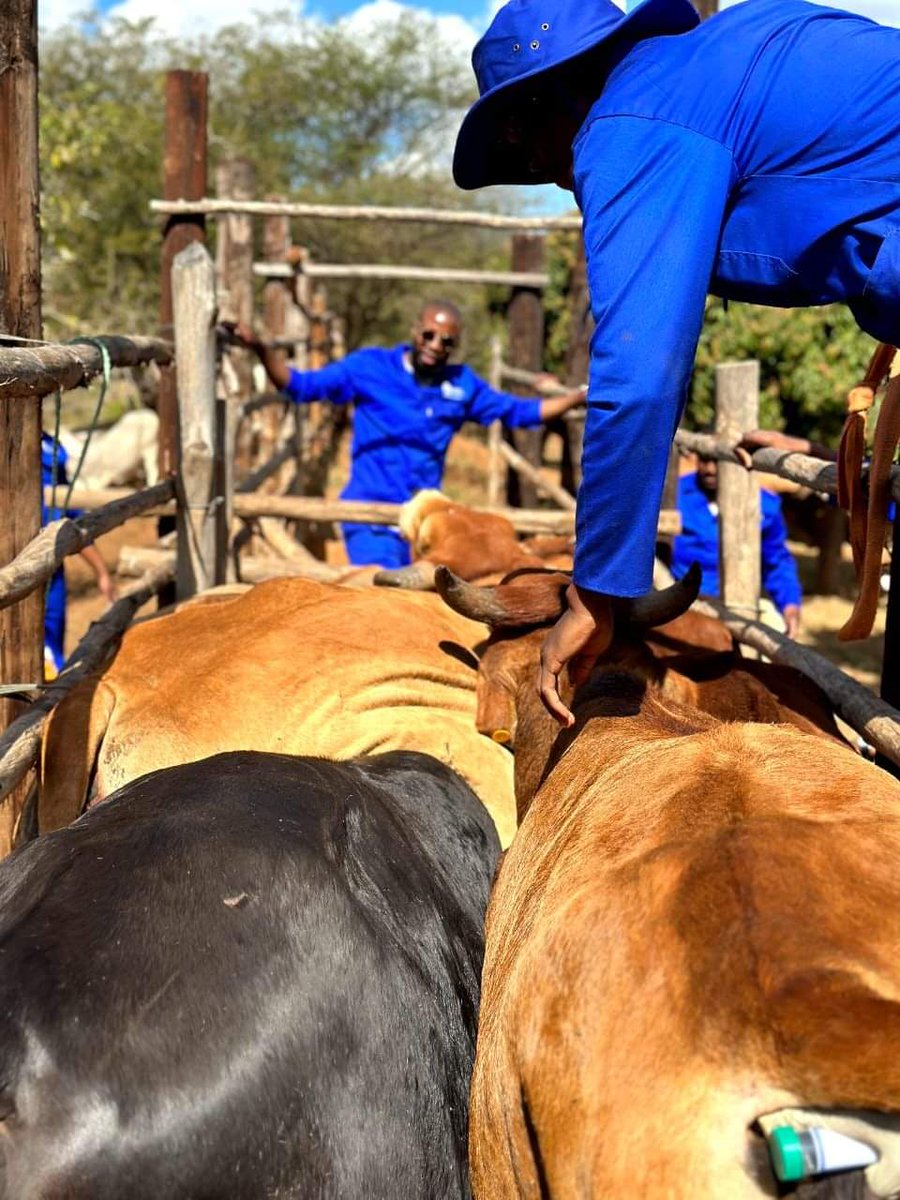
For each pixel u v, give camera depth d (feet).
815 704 9.64
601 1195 4.71
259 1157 5.45
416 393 22.52
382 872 6.89
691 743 6.47
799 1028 4.47
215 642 10.61
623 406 7.05
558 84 8.23
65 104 65.36
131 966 5.57
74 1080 5.23
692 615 10.85
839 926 4.85
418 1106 6.16
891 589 10.50
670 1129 4.60
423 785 8.67
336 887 6.31
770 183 7.64
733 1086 4.57
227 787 6.80
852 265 7.73
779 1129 4.40
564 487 28.17
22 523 11.16
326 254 86.38
